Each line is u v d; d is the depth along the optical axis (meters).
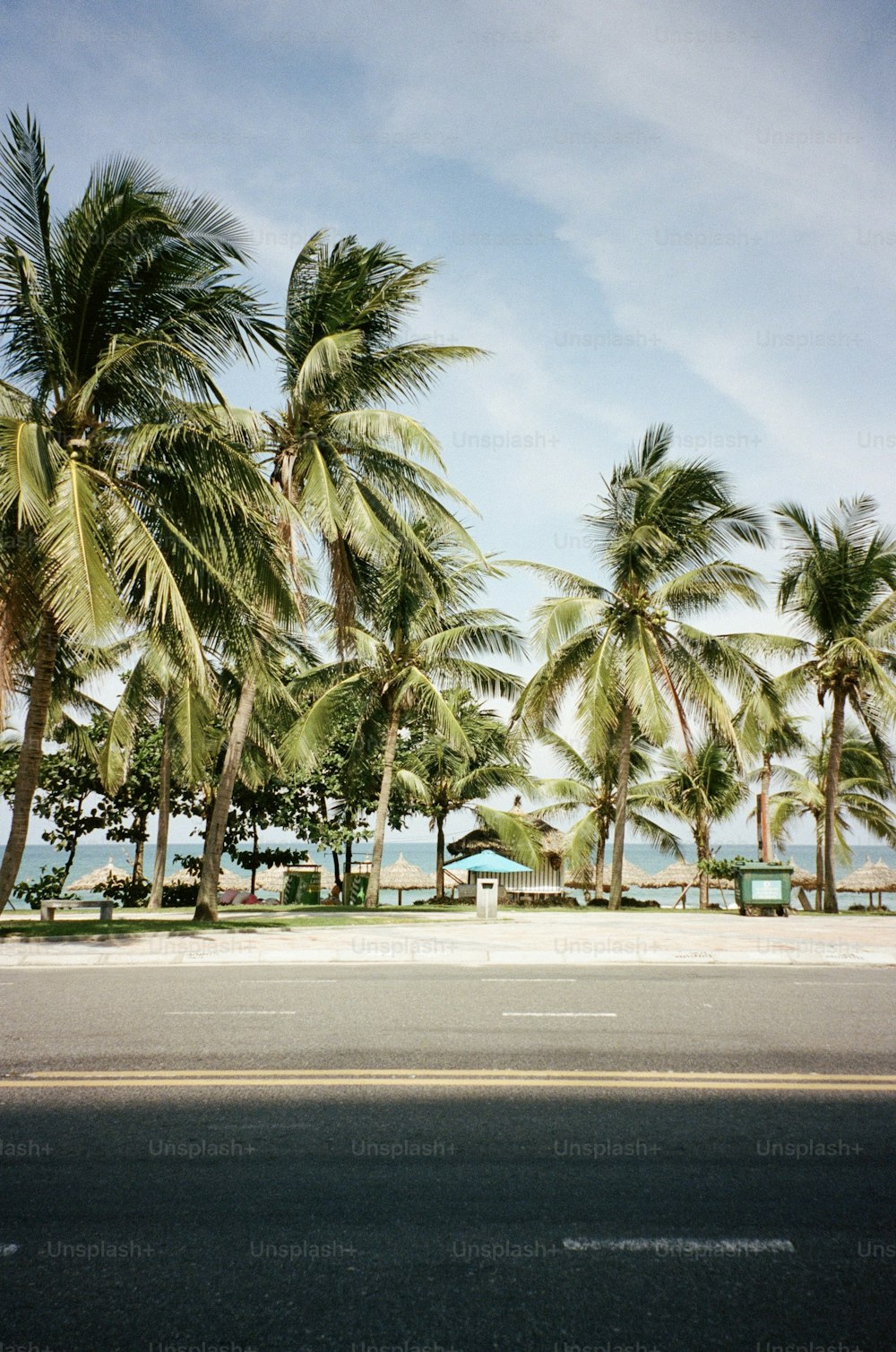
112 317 15.84
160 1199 4.47
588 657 26.86
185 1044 7.59
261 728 25.12
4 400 14.73
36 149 14.73
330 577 20.70
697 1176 4.77
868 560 27.05
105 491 14.69
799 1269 3.79
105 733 33.03
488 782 34.56
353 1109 5.87
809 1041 7.75
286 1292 3.59
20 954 13.30
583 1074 6.68
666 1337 3.29
